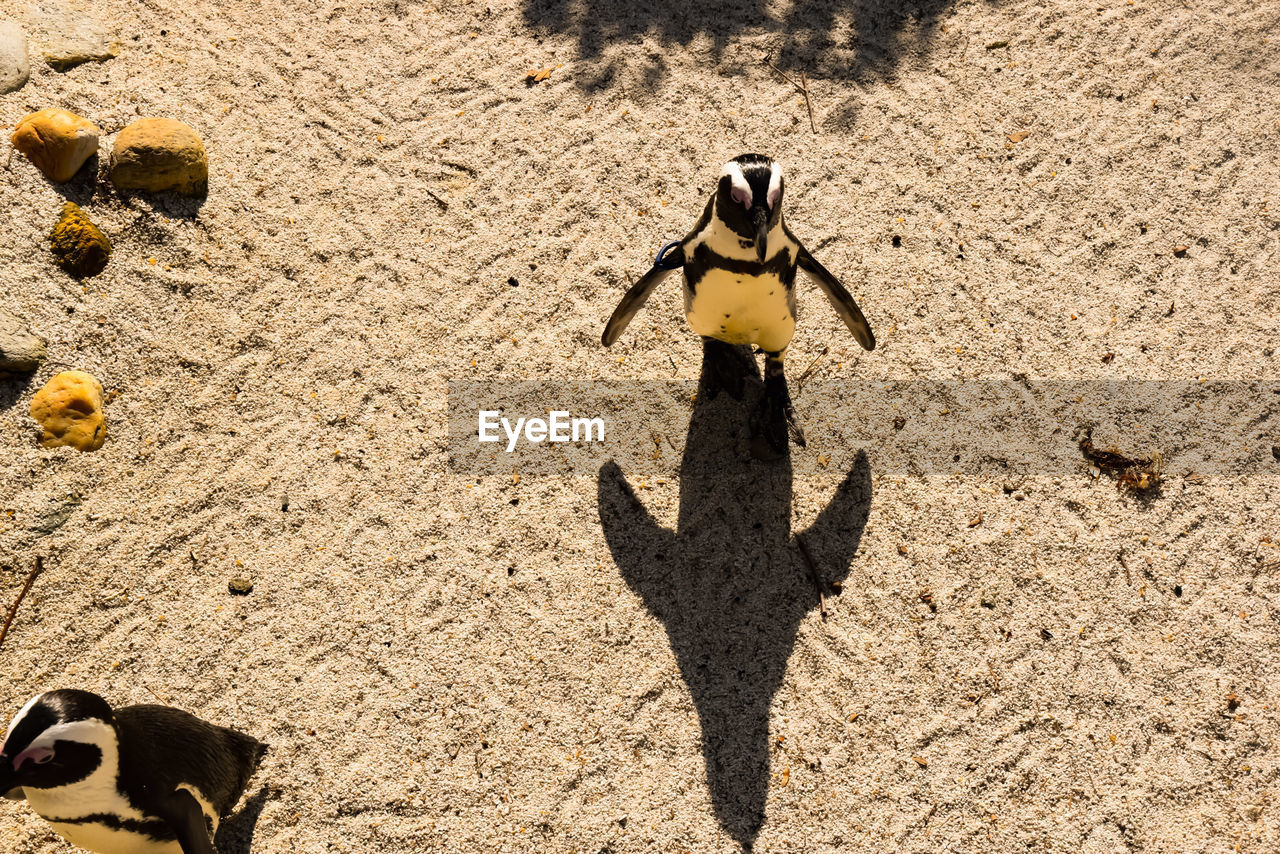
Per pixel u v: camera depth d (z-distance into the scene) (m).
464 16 6.05
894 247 5.10
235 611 4.12
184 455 4.48
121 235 4.92
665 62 5.82
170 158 4.97
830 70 5.77
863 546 4.29
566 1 6.09
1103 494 4.38
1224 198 5.17
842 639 4.06
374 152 5.45
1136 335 4.80
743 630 4.10
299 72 5.71
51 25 5.50
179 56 5.65
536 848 3.64
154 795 3.02
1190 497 4.35
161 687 3.93
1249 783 3.71
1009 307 4.91
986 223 5.16
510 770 3.80
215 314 4.85
